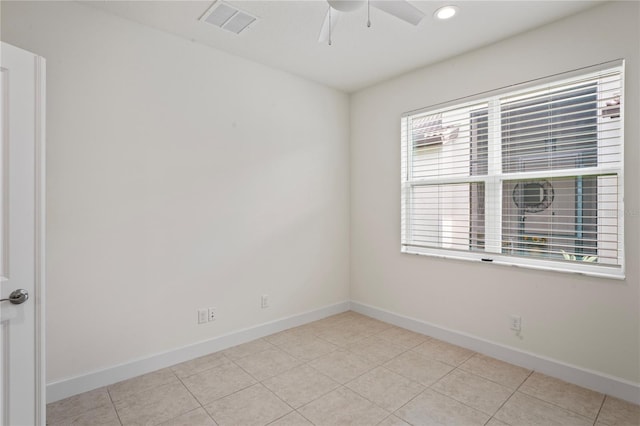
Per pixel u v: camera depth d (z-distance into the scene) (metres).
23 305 1.57
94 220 2.21
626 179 2.07
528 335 2.50
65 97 2.09
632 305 2.05
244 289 2.98
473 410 1.98
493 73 2.68
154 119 2.46
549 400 2.08
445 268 3.01
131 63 2.35
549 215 2.44
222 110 2.82
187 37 2.59
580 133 2.29
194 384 2.27
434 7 2.19
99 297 2.23
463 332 2.88
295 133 3.35
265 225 3.12
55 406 2.01
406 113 3.29
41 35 2.01
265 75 3.10
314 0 2.13
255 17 2.32
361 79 3.44
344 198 3.85
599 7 2.16
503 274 2.63
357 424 1.86
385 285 3.52
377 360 2.63
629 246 2.07
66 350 2.11
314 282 3.55
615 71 2.14
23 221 1.57
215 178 2.78
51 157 2.05
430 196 3.17
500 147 2.70
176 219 2.57
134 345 2.38
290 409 2.00
